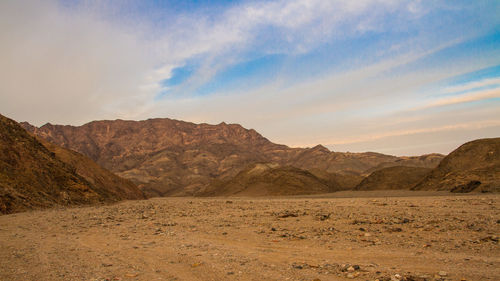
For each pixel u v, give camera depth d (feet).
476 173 315.99
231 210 136.98
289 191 550.77
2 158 176.55
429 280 31.96
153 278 35.01
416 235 58.18
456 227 63.98
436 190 329.31
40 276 36.32
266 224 81.56
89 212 130.52
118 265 41.09
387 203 143.02
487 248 46.50
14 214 120.98
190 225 84.43
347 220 81.56
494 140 383.04
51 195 180.65
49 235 69.10
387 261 40.81
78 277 35.70
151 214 121.08
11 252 50.29
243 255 45.78
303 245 53.47
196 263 40.75
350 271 35.91
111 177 388.16
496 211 88.48
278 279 33.45
